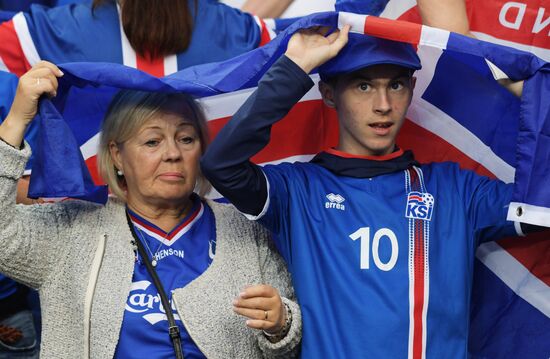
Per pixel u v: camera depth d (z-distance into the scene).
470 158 13.24
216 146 10.91
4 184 11.13
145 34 13.34
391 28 11.31
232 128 10.85
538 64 11.30
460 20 12.89
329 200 11.66
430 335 11.22
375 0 12.91
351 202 11.63
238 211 12.20
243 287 11.62
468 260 11.59
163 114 11.66
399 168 11.90
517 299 13.04
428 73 12.98
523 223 11.54
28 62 13.61
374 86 11.62
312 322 11.28
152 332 11.24
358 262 11.33
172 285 11.45
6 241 11.25
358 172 11.81
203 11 13.77
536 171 11.12
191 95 11.96
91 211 11.86
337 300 11.25
